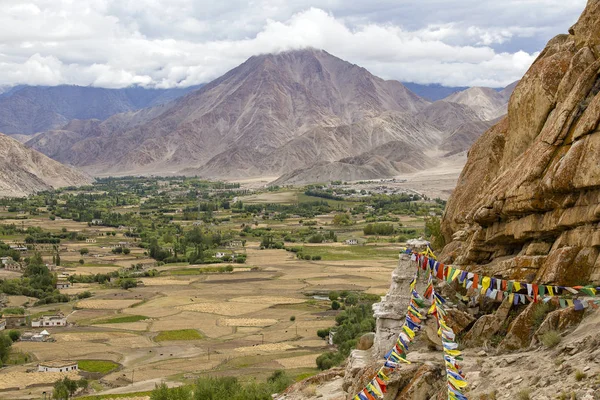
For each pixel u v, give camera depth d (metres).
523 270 35.72
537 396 25.47
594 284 31.98
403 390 32.03
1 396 108.56
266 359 122.50
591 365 25.61
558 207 35.78
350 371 40.50
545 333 30.56
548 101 43.72
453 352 25.42
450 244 49.81
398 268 40.69
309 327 151.50
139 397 99.19
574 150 34.75
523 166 39.41
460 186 57.69
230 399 59.91
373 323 120.94
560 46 47.25
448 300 38.16
